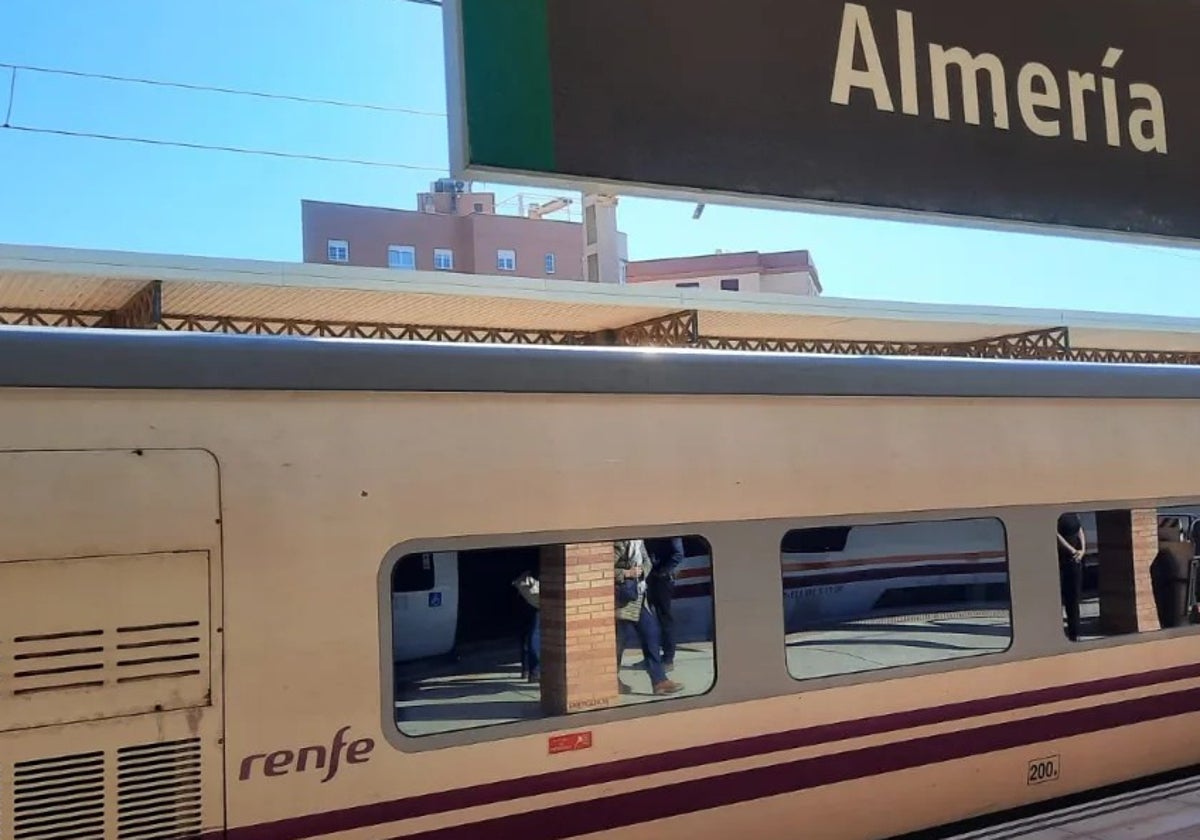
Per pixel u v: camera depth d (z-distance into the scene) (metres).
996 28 2.71
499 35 2.10
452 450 3.57
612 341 12.51
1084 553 5.07
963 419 4.76
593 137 2.19
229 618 3.14
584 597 3.78
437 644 3.50
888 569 4.47
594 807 3.69
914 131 2.58
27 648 2.89
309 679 3.23
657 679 3.88
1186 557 5.44
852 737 4.25
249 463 3.25
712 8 2.32
